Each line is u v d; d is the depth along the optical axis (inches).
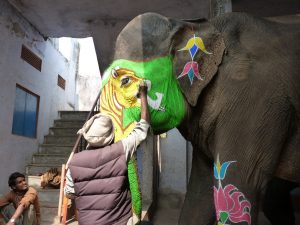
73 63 384.2
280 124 72.1
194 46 75.5
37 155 252.2
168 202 221.1
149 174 195.2
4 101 208.8
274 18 84.9
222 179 71.2
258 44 75.4
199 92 74.6
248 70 72.7
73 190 72.2
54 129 291.0
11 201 133.5
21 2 213.5
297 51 75.7
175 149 233.8
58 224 161.5
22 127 242.1
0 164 204.4
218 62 74.5
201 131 79.0
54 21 241.3
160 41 75.1
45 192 200.4
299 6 158.2
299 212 155.5
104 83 77.2
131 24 76.5
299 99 73.3
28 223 130.0
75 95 398.9
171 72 75.4
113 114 73.4
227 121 72.7
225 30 77.5
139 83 72.1
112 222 66.6
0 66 203.6
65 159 248.7
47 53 285.4
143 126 69.1
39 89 268.7
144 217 159.0
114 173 67.7
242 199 69.6
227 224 69.6
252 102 71.6
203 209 85.7
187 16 227.3
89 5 217.9
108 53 243.4
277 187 108.4
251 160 70.8
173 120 76.2
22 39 232.7
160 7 218.5
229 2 131.0
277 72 73.2
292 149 75.0
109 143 71.1
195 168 89.6
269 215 110.7
